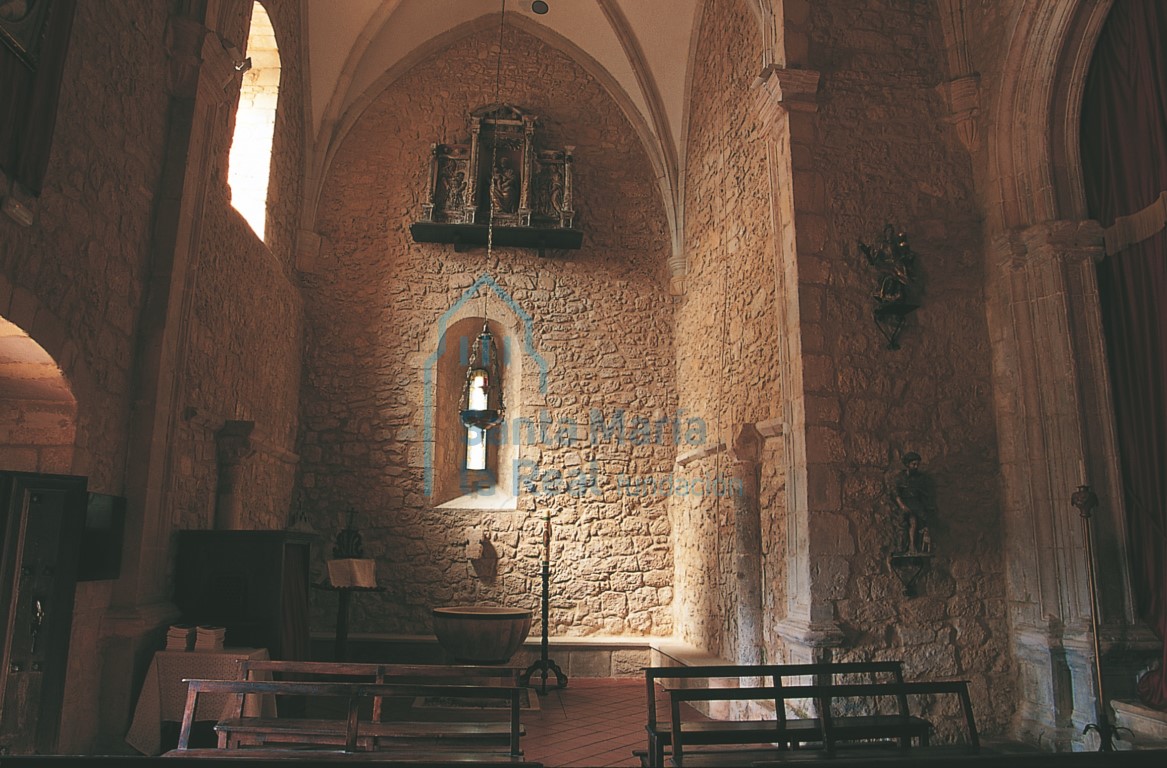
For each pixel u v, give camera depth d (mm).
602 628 8836
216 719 4547
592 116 9734
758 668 3957
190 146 5301
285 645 5578
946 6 6188
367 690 3400
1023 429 5461
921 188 5973
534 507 8969
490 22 9672
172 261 5109
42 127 3650
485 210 9219
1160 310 4816
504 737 3590
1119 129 5199
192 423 5629
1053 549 5199
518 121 9398
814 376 5574
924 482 5496
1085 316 5285
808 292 5676
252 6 6332
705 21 8508
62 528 3879
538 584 8820
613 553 8984
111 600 4660
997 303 5758
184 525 5590
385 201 9352
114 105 4551
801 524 5477
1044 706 5109
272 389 7777
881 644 5316
